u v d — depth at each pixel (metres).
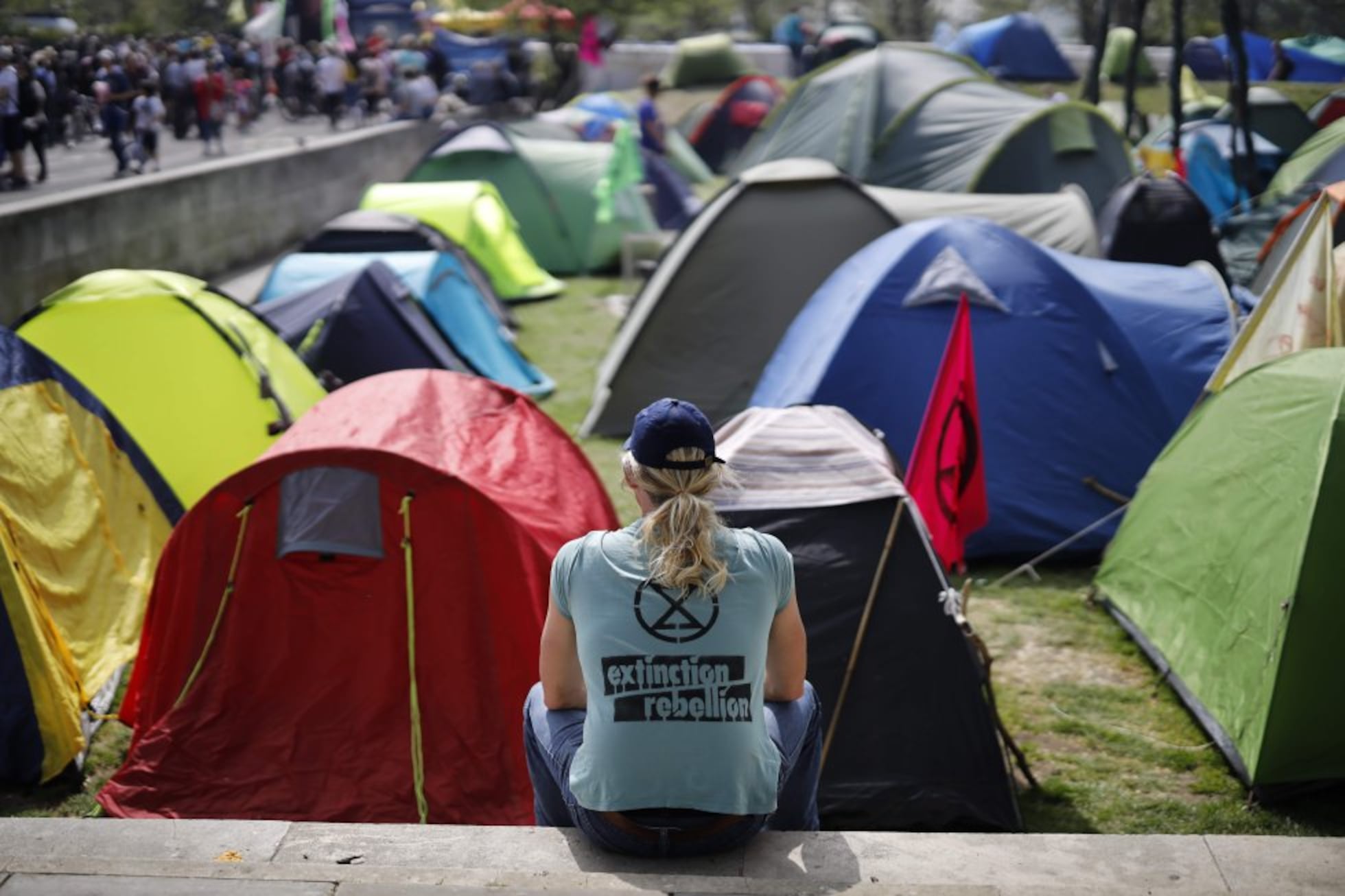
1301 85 21.59
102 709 6.59
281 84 30.80
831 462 6.06
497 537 5.83
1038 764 6.25
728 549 3.06
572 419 12.08
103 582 7.14
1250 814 5.79
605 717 3.05
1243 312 11.73
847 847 3.31
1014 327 9.01
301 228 21.14
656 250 18.12
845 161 20.12
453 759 5.70
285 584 5.91
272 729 5.78
